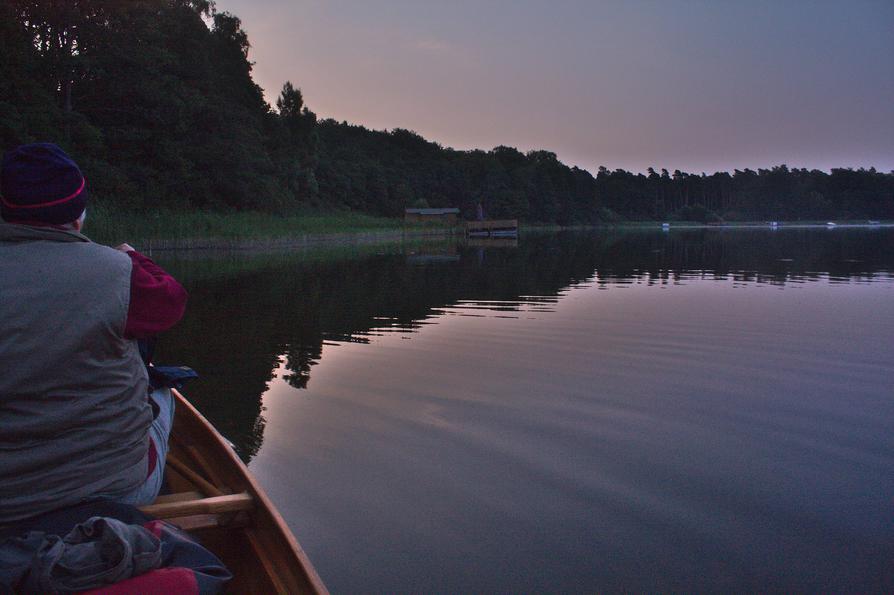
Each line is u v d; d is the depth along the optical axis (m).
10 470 1.81
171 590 1.76
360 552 3.48
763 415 5.68
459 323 10.22
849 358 7.70
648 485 4.28
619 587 3.16
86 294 1.87
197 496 2.61
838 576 3.25
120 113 39.94
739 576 3.25
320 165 74.62
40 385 1.82
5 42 30.67
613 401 6.09
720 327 9.78
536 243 44.81
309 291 14.46
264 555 2.33
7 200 1.96
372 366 7.39
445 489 4.22
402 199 84.81
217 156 44.78
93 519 1.77
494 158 120.06
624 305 12.18
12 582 1.68
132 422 2.03
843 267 20.94
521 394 6.27
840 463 4.62
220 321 10.44
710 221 135.62
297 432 5.23
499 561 3.39
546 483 4.30
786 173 158.50
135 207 34.84
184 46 46.34
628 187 138.38
